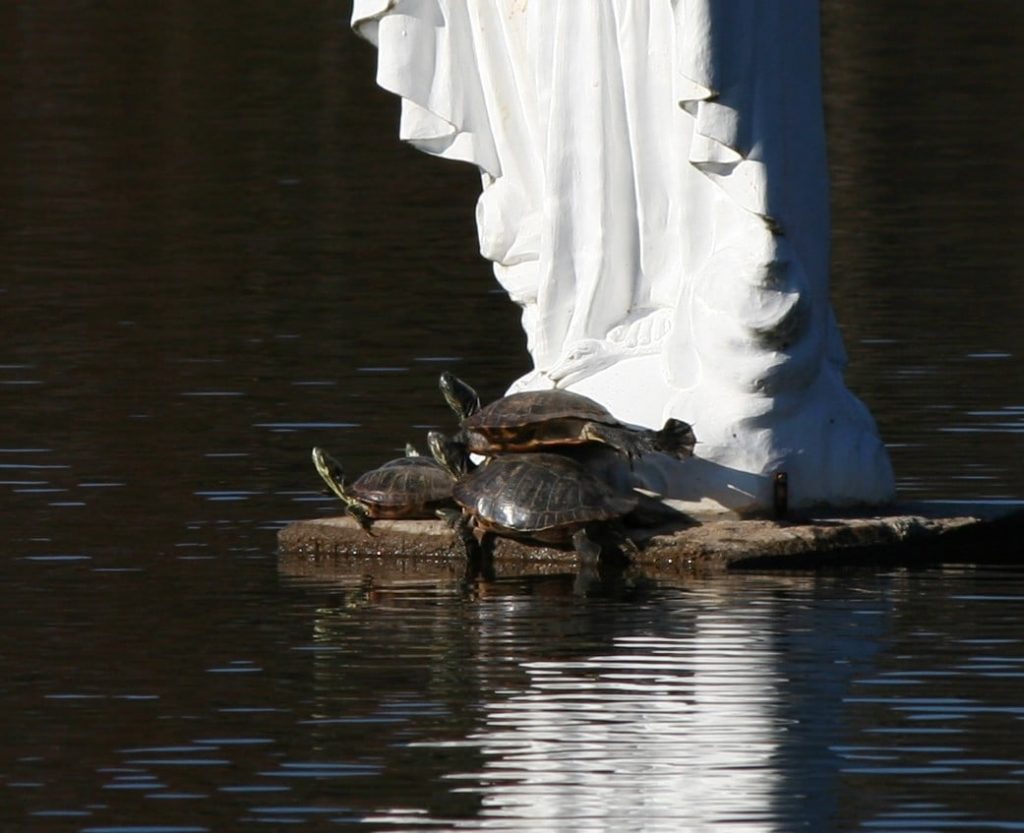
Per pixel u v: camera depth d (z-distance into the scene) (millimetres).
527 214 23625
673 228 22266
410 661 17312
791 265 20984
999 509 21500
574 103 22297
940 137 49250
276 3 66938
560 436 21078
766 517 21250
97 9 65312
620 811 14062
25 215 41969
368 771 14820
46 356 30000
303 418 26156
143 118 52188
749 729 15594
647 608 18938
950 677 16688
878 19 63938
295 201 43469
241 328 32000
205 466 23969
